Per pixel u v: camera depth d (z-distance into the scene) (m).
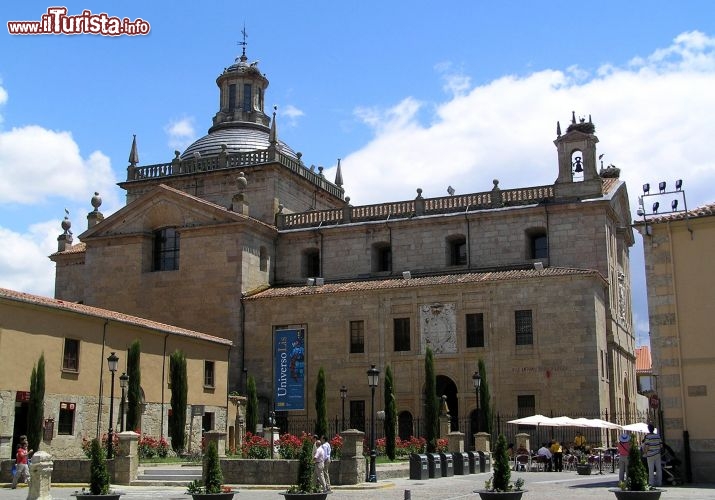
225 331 65.50
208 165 75.94
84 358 47.53
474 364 58.56
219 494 25.20
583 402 55.31
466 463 45.50
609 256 61.81
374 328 61.72
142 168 78.69
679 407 34.88
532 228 63.16
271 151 73.81
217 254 66.88
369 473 38.44
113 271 70.12
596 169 62.44
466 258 65.38
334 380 62.06
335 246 69.25
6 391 42.16
